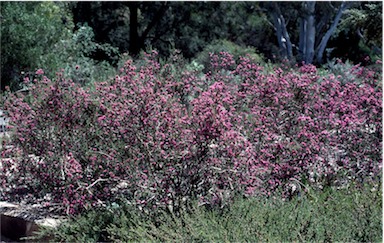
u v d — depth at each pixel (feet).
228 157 15.67
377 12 42.45
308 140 17.46
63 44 44.62
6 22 41.16
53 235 15.42
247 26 82.33
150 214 15.35
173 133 15.55
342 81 29.45
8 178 18.39
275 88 19.40
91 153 16.69
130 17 76.38
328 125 18.72
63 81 17.69
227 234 12.80
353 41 85.10
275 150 17.12
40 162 17.83
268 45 82.33
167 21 77.77
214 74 23.66
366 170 18.58
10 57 41.32
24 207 17.37
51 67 41.81
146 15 78.13
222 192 15.72
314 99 19.77
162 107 15.97
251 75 22.54
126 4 75.05
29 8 44.11
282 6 76.89
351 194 16.16
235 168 15.76
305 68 21.83
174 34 78.07
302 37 76.23
